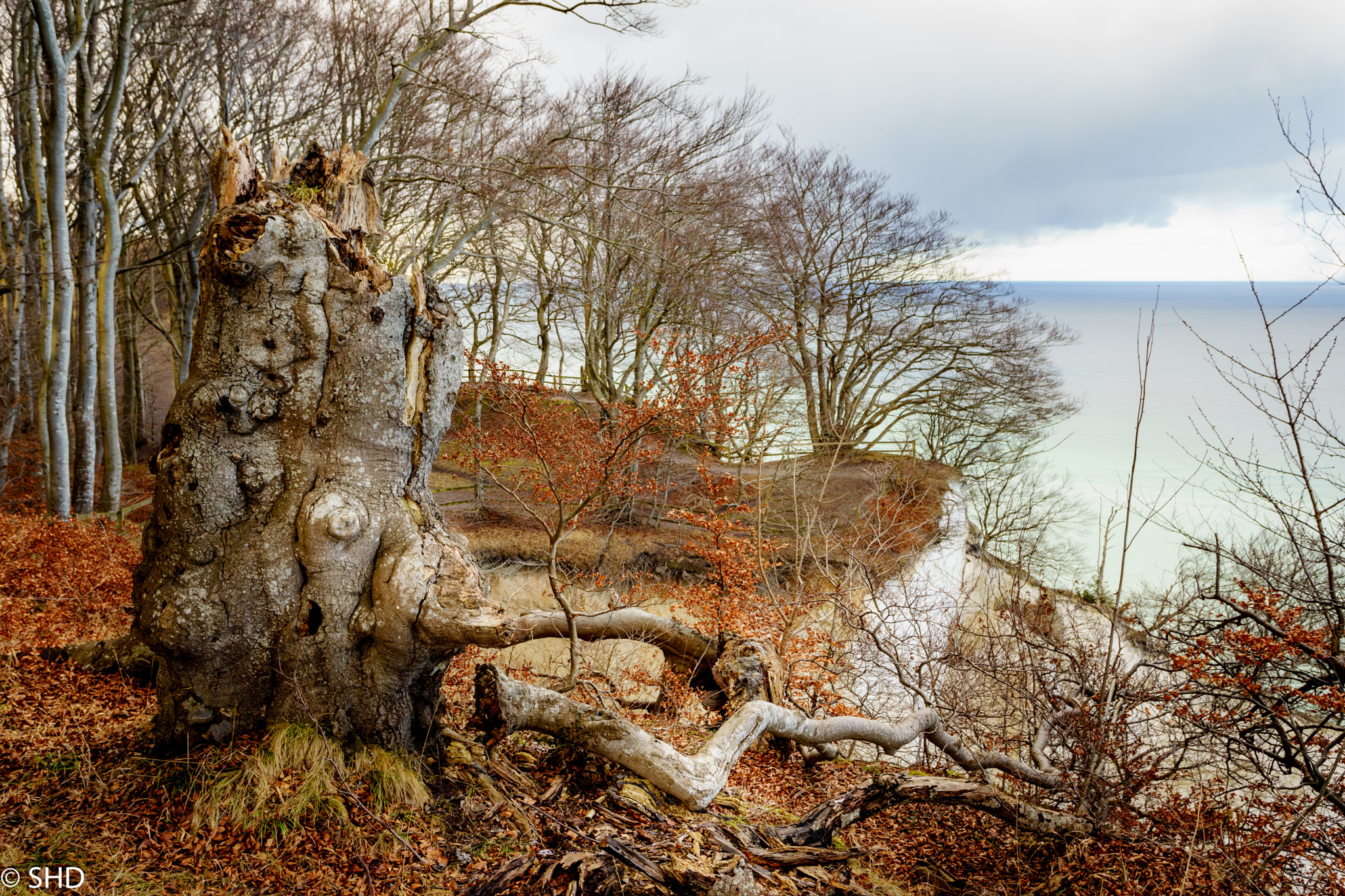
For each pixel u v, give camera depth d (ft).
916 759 36.09
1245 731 22.44
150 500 64.03
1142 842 21.33
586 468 45.60
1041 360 101.60
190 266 60.08
